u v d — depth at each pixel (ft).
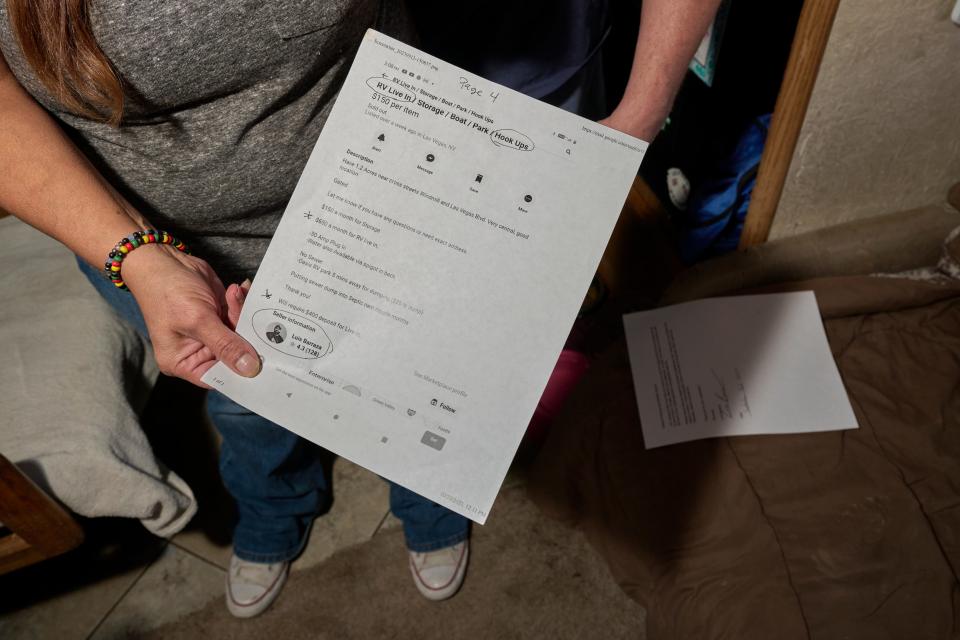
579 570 4.13
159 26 1.69
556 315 1.86
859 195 3.90
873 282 3.84
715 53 3.73
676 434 3.57
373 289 1.89
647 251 4.89
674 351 3.82
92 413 3.17
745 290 3.93
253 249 2.53
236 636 4.05
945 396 3.50
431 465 1.92
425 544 4.07
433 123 1.80
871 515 3.22
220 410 3.23
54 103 1.91
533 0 2.66
